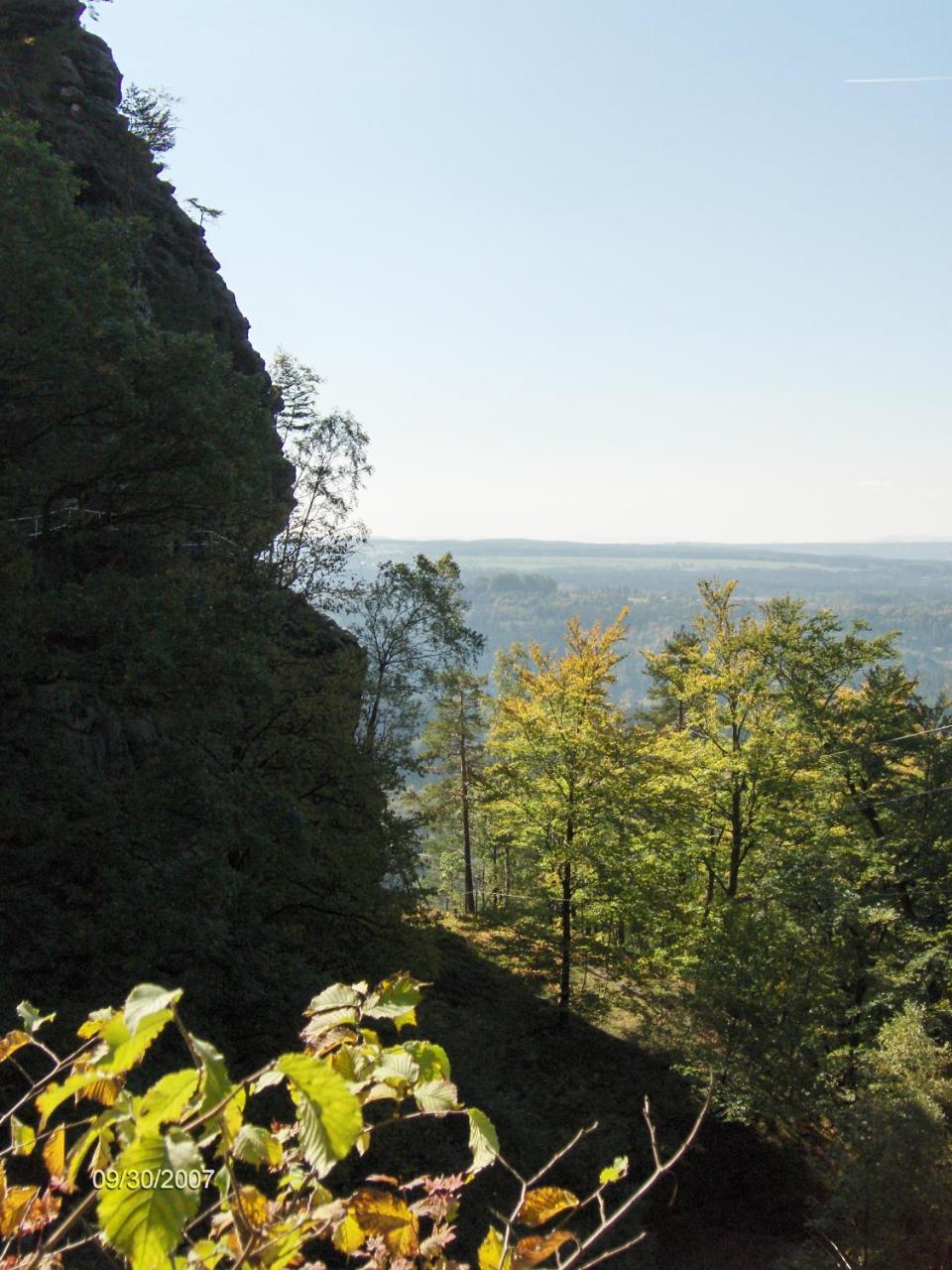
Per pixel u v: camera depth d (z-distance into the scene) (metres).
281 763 21.55
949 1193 16.33
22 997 13.33
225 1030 15.98
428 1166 16.22
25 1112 11.72
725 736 30.38
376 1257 2.41
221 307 39.53
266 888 18.45
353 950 21.17
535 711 28.88
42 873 14.80
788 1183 22.52
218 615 16.73
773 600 29.47
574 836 28.52
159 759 15.65
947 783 27.00
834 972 24.12
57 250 15.40
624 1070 26.23
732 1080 22.70
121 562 21.03
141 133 43.91
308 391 32.81
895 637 28.22
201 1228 4.45
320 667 23.62
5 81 30.59
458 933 34.12
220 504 17.73
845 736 27.89
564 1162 20.61
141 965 14.23
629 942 32.91
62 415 15.29
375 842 21.83
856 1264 15.98
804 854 25.77
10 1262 2.17
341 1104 1.74
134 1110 1.72
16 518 16.80
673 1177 22.23
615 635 28.55
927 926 26.41
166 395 15.58
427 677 34.97
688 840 29.88
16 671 13.89
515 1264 2.30
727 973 23.80
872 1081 19.48
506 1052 25.50
